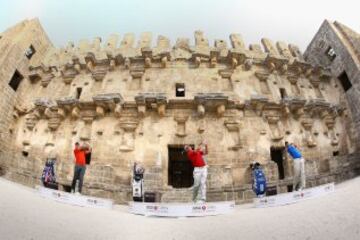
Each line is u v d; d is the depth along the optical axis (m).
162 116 19.08
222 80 21.30
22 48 22.69
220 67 21.73
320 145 20.16
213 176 14.34
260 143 18.58
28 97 22.44
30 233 5.23
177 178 20.39
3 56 21.17
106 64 22.27
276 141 19.02
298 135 19.67
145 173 14.05
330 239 4.93
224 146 18.16
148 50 21.11
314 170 15.54
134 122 18.75
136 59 21.61
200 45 23.16
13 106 21.28
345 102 22.75
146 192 13.16
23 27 24.61
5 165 18.97
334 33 24.19
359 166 17.20
